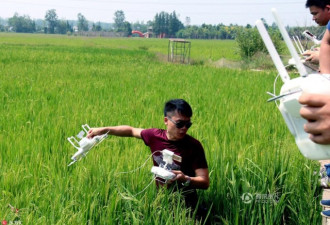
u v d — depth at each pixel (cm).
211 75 1930
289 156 544
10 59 2964
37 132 720
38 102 1052
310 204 468
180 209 420
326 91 180
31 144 653
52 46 5659
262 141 664
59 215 412
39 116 848
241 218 457
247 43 3391
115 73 1953
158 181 448
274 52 237
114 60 3153
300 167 529
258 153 556
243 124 800
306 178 497
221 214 477
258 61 3147
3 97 1098
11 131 727
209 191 488
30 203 430
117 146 625
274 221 445
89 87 1355
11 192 475
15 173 511
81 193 444
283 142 637
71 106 983
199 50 6372
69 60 2998
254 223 450
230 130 737
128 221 413
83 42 8106
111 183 455
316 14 419
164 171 404
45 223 394
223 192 481
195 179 424
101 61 3008
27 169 529
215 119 852
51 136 691
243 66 3123
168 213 412
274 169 504
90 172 479
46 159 580
